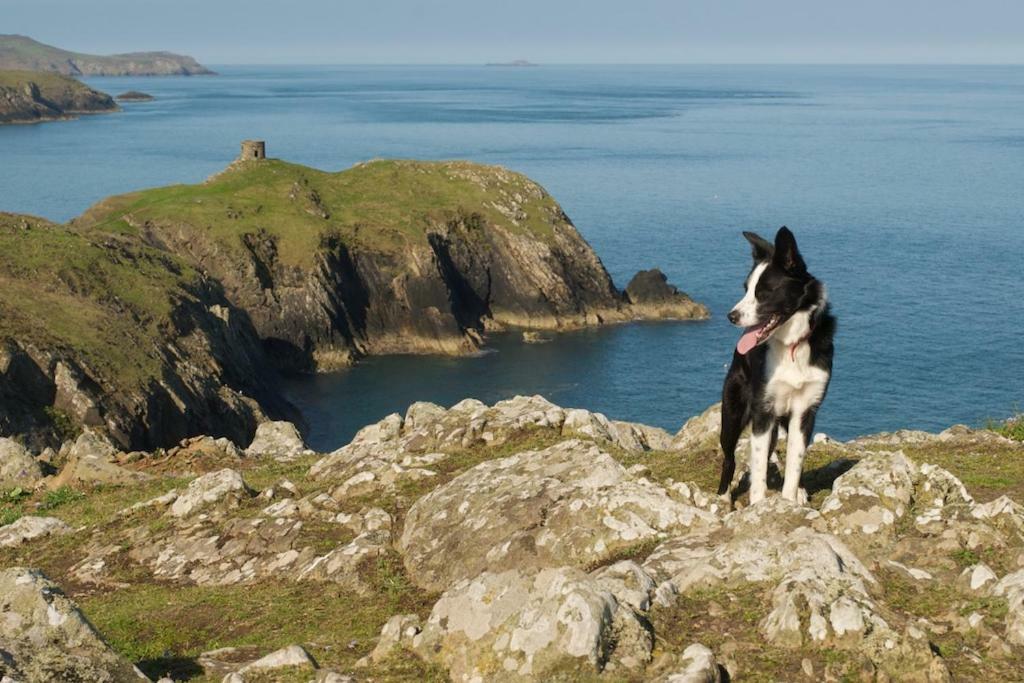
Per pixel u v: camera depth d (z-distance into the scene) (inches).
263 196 4820.4
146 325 3051.2
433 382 3789.4
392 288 4352.9
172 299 3228.3
